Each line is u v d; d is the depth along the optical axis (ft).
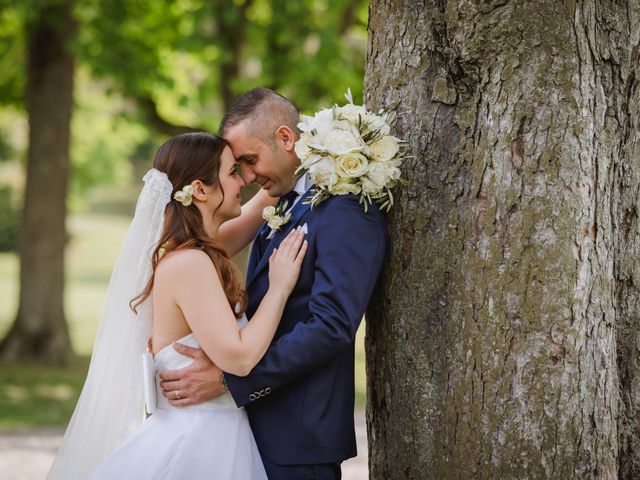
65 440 9.81
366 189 8.91
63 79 34.83
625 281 9.28
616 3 8.86
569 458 8.39
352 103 9.21
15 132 63.10
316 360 8.77
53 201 34.96
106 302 9.66
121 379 9.55
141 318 9.52
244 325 9.44
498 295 8.55
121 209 127.65
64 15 33.99
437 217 9.09
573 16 8.47
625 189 9.16
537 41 8.46
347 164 8.84
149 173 9.60
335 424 9.26
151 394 9.11
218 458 9.01
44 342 34.99
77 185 60.49
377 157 8.91
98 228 107.96
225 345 8.85
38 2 31.35
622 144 9.05
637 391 9.36
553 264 8.38
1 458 20.18
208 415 9.18
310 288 9.21
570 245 8.39
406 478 9.30
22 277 35.06
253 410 9.48
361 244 8.89
